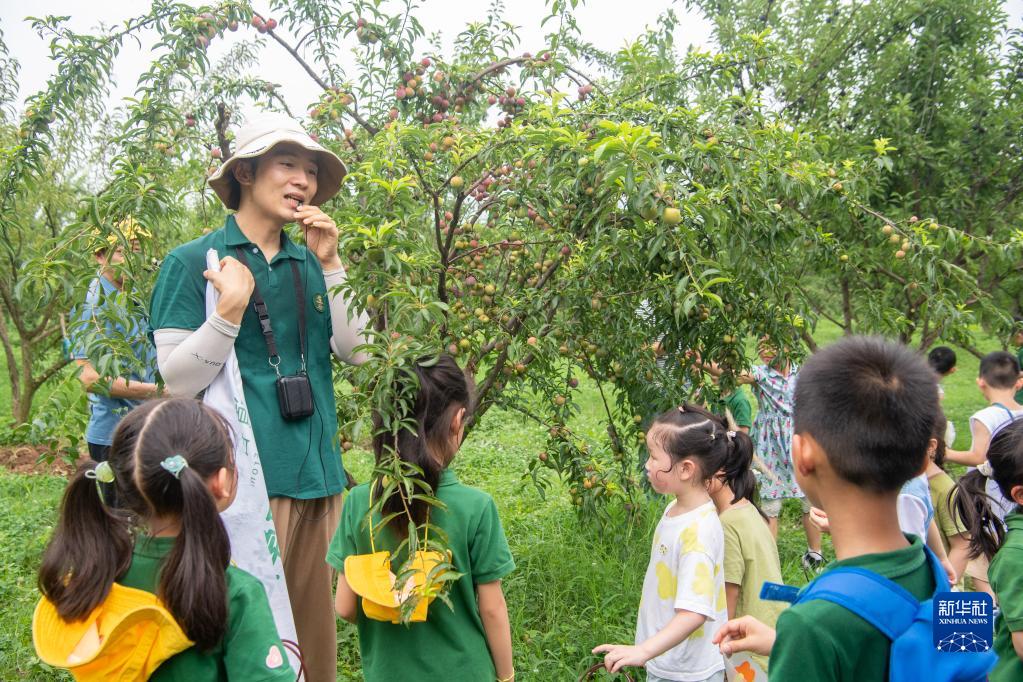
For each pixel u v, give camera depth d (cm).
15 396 755
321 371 260
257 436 238
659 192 259
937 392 136
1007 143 622
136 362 265
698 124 364
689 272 277
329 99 414
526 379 427
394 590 185
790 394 482
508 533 495
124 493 156
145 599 150
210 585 148
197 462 159
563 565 425
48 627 151
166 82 388
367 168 341
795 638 127
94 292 306
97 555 150
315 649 261
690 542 244
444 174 379
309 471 248
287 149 252
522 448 788
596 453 521
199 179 466
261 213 252
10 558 441
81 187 755
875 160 447
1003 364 403
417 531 196
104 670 147
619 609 385
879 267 490
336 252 258
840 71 669
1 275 705
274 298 247
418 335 234
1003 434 200
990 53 659
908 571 131
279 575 226
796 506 593
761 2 680
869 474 133
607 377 432
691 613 233
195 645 150
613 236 298
